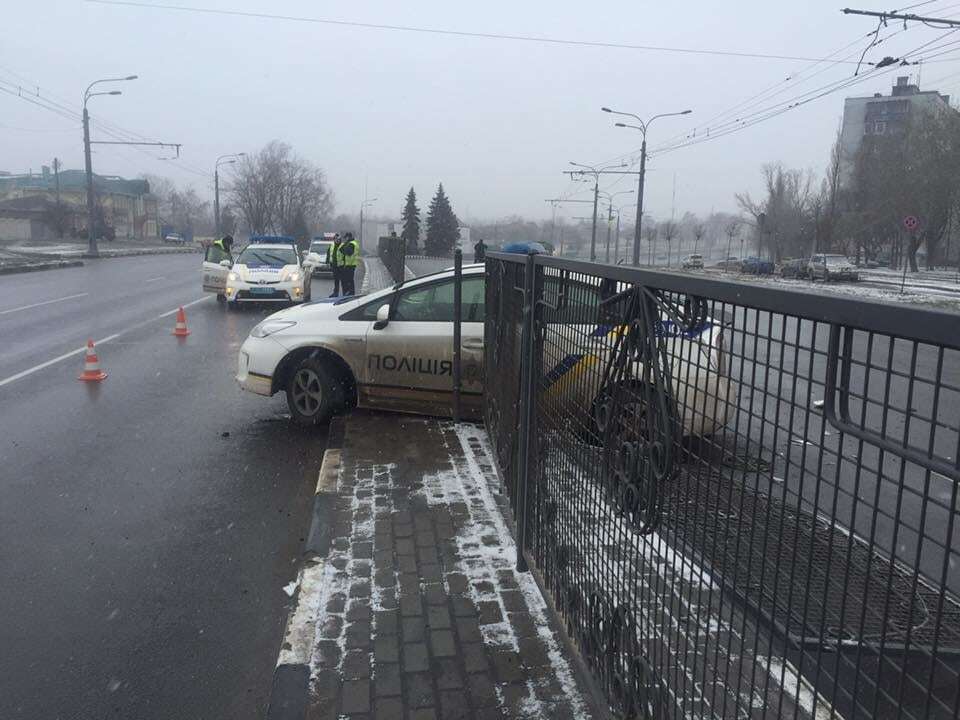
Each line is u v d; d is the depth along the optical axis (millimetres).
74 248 58281
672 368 2041
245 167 98125
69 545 4594
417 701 2922
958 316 1091
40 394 8680
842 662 1503
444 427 6848
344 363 7266
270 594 4008
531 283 3762
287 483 5730
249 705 3107
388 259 34469
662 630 2154
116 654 3449
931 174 47500
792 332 1622
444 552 4234
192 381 9516
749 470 1702
